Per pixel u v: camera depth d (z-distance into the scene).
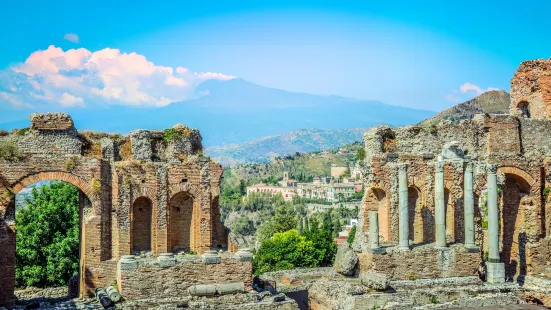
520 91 67.88
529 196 59.66
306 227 166.00
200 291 43.22
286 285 61.16
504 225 62.31
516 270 60.53
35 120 44.22
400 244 51.84
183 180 48.22
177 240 48.84
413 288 50.00
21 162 42.81
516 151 59.41
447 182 55.72
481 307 47.84
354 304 46.31
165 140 49.75
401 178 52.44
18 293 55.97
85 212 45.22
